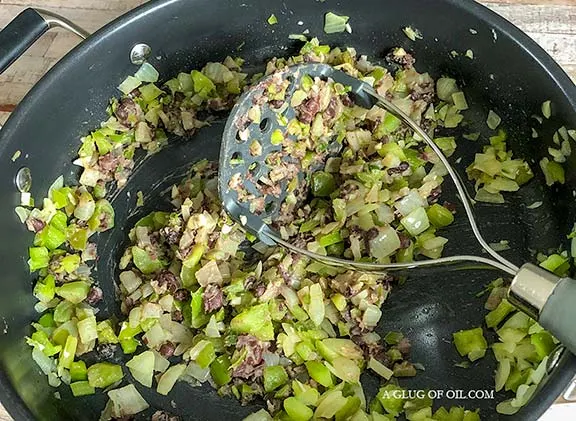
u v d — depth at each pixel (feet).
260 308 1.25
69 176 1.40
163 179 1.45
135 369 1.27
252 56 1.45
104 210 1.41
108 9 1.57
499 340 1.22
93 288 1.34
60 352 1.27
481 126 1.39
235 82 1.46
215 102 1.46
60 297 1.33
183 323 1.31
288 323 1.26
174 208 1.42
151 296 1.32
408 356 1.26
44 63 1.52
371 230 1.31
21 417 1.00
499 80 1.32
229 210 1.29
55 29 1.55
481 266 1.28
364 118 1.39
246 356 1.23
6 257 1.25
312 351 1.24
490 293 1.28
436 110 1.42
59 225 1.36
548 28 1.47
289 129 1.30
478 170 1.36
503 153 1.35
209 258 1.31
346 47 1.44
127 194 1.44
